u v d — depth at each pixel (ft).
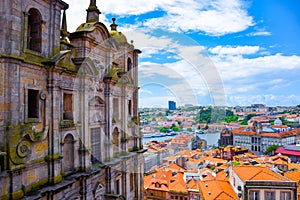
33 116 56.29
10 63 47.85
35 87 54.95
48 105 58.65
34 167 54.39
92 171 69.77
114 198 77.71
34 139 53.26
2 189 45.70
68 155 67.00
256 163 219.20
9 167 46.85
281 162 219.82
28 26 57.98
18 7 49.96
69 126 64.54
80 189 67.77
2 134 47.01
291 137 445.78
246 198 114.83
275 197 113.91
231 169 140.26
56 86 59.88
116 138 66.69
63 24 69.46
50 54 59.88
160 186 104.53
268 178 120.47
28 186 52.65
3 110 47.19
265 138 431.02
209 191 125.08
